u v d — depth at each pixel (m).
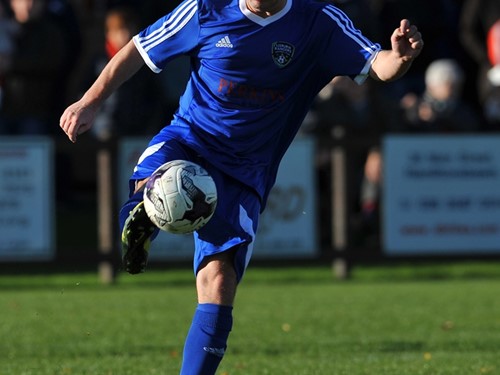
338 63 17.66
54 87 46.44
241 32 17.38
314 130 42.22
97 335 26.77
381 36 47.47
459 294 35.09
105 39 47.31
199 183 16.48
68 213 47.34
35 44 45.81
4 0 48.44
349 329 27.69
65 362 22.67
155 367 21.88
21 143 38.38
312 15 17.53
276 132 17.94
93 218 47.12
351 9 44.25
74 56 46.69
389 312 30.91
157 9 45.34
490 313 30.66
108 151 39.03
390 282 39.34
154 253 38.69
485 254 40.06
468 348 24.47
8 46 45.91
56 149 38.56
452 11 50.09
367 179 42.03
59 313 30.91
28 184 38.44
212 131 17.66
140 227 16.64
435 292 35.72
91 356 23.48
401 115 43.34
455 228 39.94
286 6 17.42
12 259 38.59
